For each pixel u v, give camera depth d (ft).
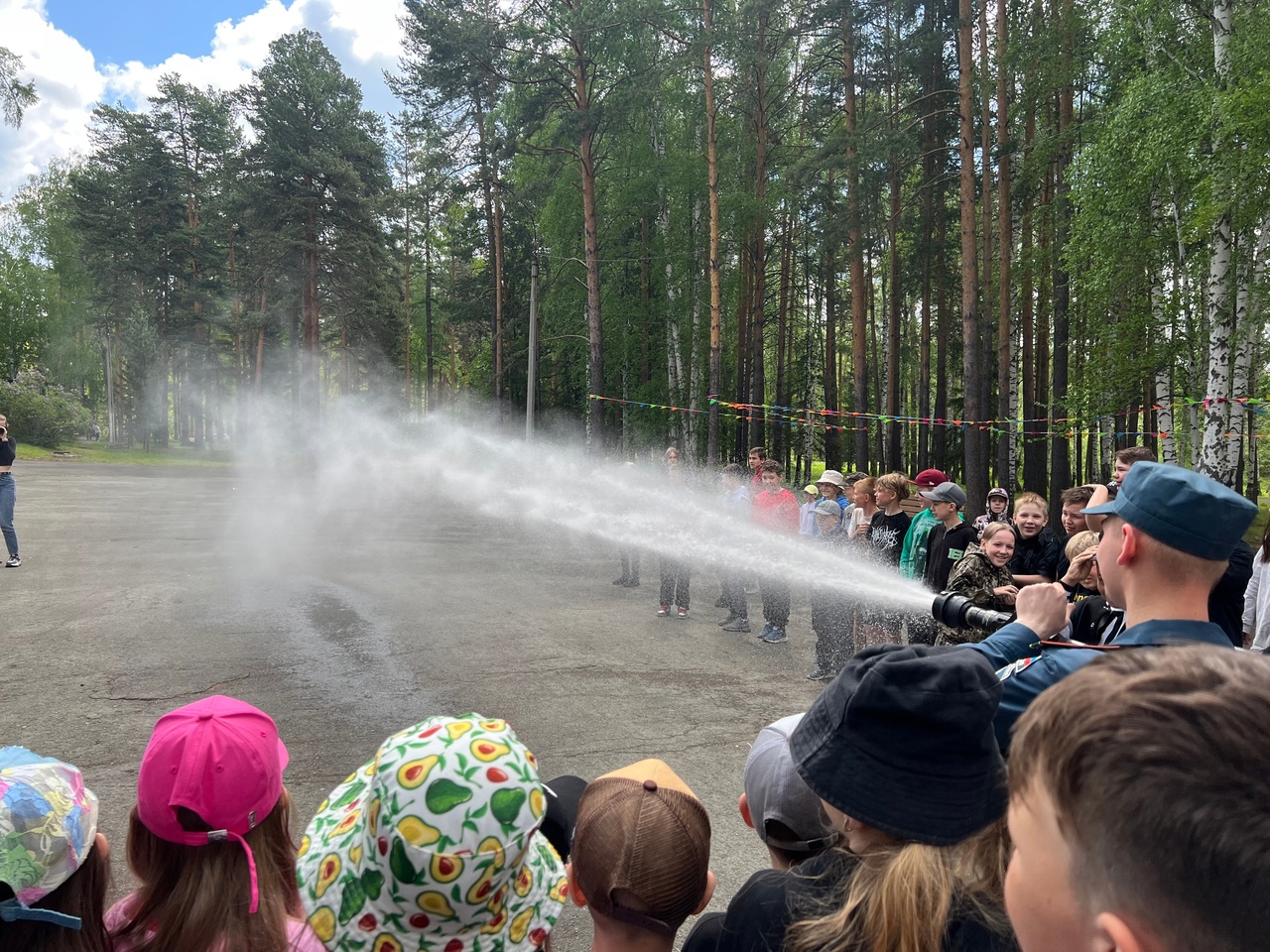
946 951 3.85
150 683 19.35
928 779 4.25
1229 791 1.87
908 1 69.82
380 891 4.35
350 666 21.31
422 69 81.30
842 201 81.00
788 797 5.75
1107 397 52.54
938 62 75.82
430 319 163.02
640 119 93.15
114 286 151.23
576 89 77.61
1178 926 1.94
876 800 4.27
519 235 124.36
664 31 73.31
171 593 29.84
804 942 4.29
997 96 69.10
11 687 18.81
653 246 98.84
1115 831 2.03
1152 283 52.16
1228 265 42.91
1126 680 2.28
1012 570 18.81
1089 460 86.84
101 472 98.53
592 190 79.30
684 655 24.35
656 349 108.17
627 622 28.78
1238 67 41.45
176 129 151.64
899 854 4.14
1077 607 12.03
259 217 121.19
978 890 4.03
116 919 5.30
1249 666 2.21
